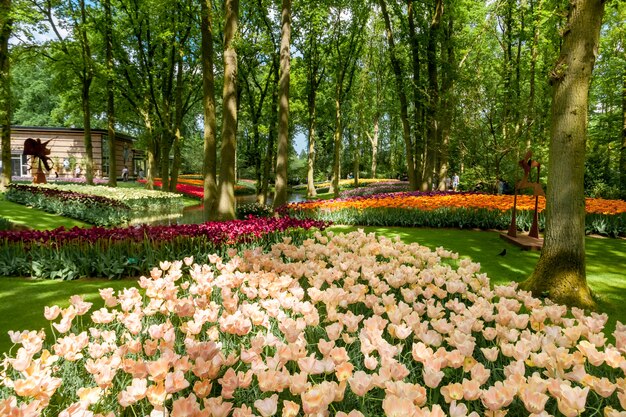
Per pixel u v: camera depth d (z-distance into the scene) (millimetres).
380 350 1909
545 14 16516
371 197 13867
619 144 19406
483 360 2420
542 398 1508
